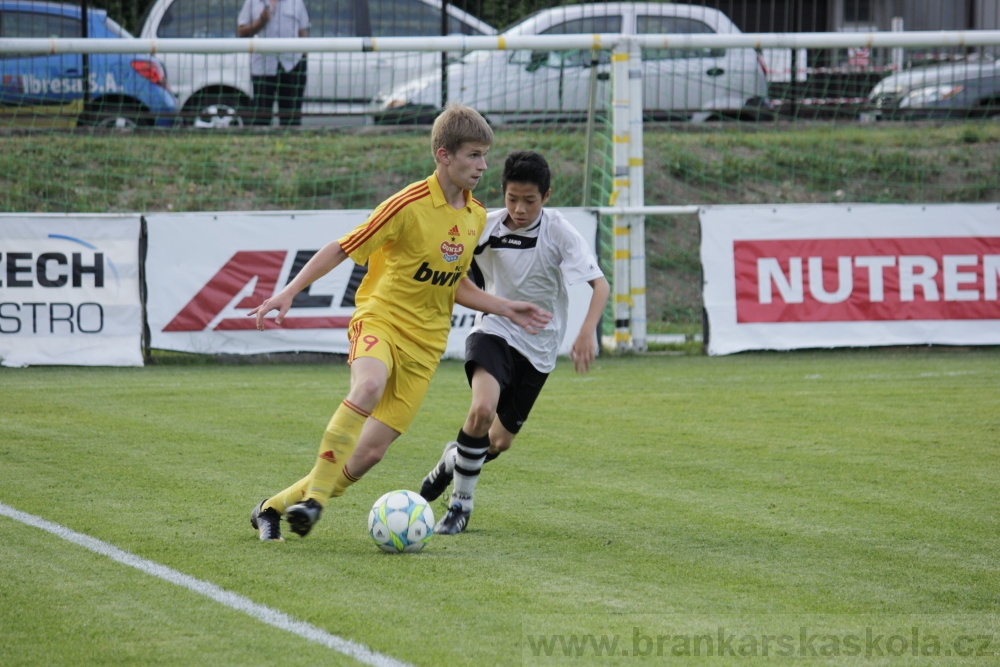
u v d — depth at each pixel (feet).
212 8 179.11
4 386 108.99
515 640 40.86
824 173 188.14
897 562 52.54
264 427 88.63
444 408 99.19
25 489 65.57
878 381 115.03
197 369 124.06
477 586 47.65
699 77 176.14
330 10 171.53
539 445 82.94
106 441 81.56
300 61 164.45
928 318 137.80
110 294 126.72
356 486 69.46
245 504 62.95
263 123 171.94
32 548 52.65
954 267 137.90
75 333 126.00
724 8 196.44
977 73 193.57
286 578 48.29
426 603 45.06
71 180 161.07
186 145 168.35
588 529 58.70
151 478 69.36
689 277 175.94
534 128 169.48
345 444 52.95
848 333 137.39
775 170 185.16
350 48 133.80
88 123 163.22
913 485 69.87
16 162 158.92
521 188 57.41
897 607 45.70
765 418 94.38
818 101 185.47
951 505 64.49
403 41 134.41
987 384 112.98
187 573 48.78
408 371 55.98
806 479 71.61
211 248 129.08
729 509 63.41
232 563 50.55
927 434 87.20
